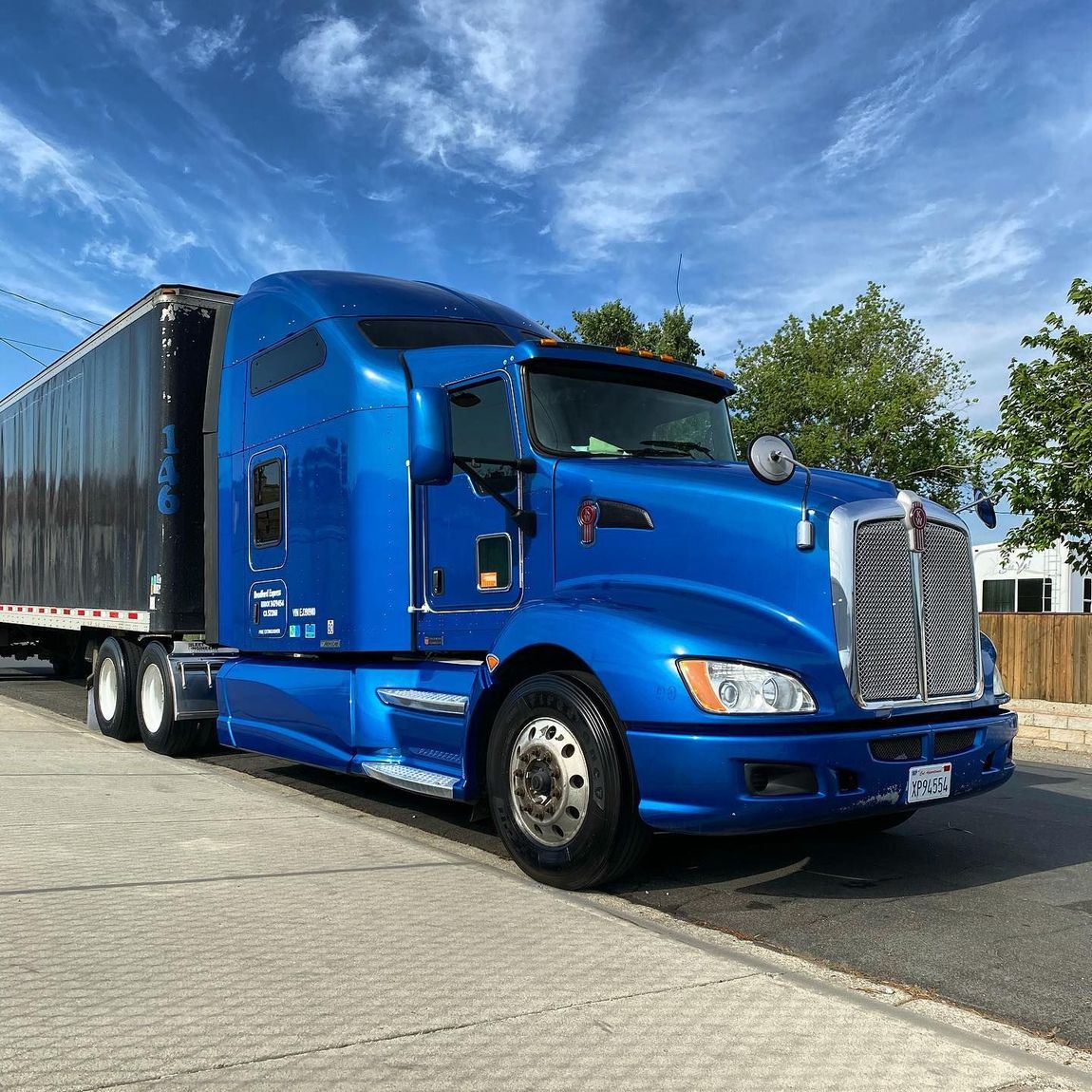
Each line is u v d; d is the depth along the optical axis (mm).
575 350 5820
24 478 12883
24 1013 3055
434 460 5504
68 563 11141
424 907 4211
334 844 5211
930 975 3945
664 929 4141
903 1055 2965
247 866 4762
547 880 4922
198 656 8992
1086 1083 2865
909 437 28859
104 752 8445
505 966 3555
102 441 10234
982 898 4992
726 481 5039
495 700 5414
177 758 8930
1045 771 9586
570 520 5422
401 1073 2738
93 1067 2719
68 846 5066
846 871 5457
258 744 7613
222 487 8227
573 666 5094
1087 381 13516
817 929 4492
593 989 3363
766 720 4324
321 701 6730
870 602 4660
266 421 7582
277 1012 3105
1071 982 3887
